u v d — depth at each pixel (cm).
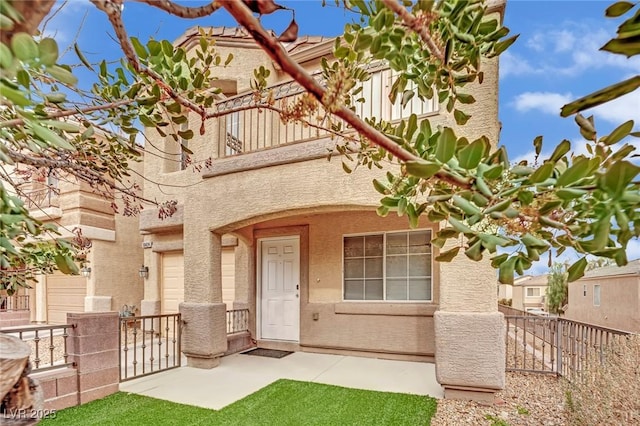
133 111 226
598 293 1545
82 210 1034
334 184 525
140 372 589
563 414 383
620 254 98
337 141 461
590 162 95
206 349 596
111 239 1105
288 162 559
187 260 642
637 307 1223
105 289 1084
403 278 674
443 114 470
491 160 117
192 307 618
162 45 195
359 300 705
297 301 766
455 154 115
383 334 669
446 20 135
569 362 527
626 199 84
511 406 421
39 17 79
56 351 777
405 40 150
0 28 73
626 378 298
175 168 920
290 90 536
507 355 678
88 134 220
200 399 453
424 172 101
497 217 111
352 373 567
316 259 747
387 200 167
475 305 438
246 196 595
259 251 812
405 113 539
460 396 441
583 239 106
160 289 962
